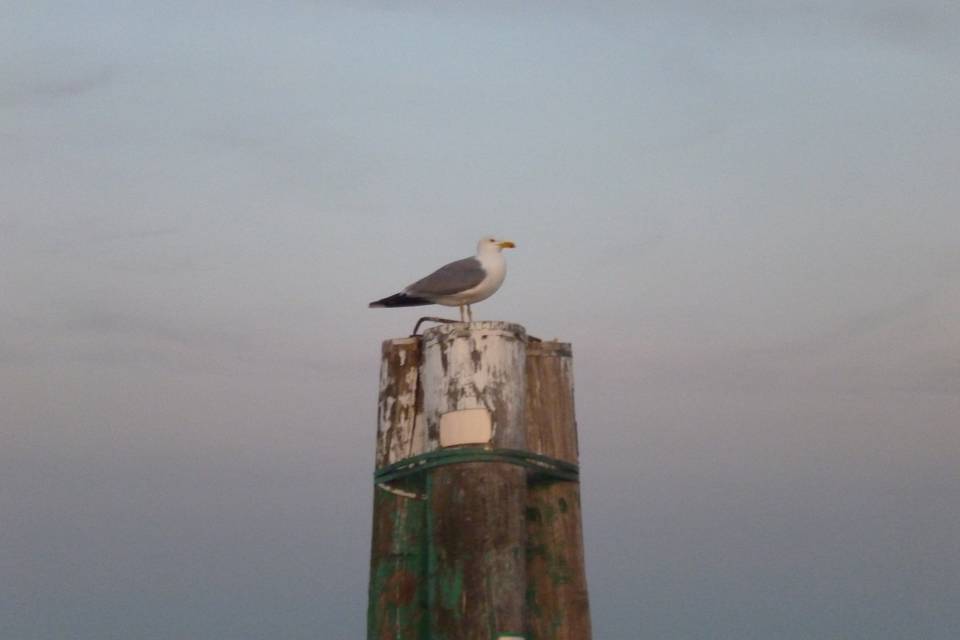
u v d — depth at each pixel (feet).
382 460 44.14
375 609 43.75
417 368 44.50
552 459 42.37
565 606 42.88
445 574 39.27
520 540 39.70
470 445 40.27
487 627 38.45
